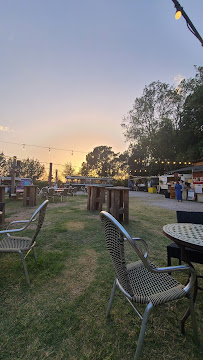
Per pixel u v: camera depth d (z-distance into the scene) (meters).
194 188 10.46
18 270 2.09
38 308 1.50
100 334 1.27
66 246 2.88
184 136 21.00
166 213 5.84
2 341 1.20
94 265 2.27
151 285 1.24
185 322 1.40
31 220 1.98
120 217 4.59
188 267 1.15
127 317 1.44
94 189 5.94
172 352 1.15
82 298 1.64
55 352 1.13
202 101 18.50
